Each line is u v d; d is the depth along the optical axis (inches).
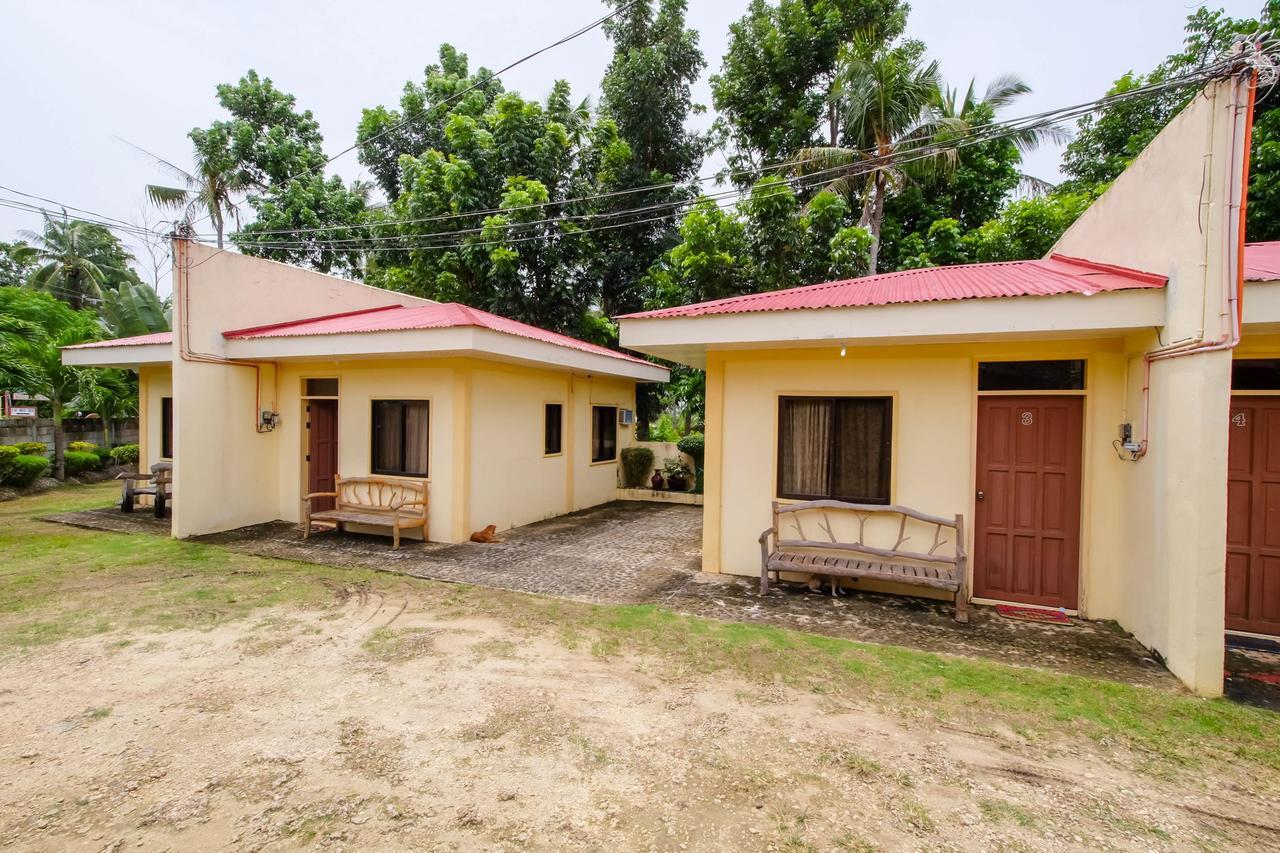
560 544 318.7
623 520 398.6
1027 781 111.5
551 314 567.5
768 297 257.4
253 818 99.4
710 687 149.4
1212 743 124.5
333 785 108.7
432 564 273.1
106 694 143.7
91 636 180.9
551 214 560.4
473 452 323.0
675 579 250.7
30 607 207.5
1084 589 202.4
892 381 227.3
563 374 417.4
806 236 460.8
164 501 394.9
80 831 95.7
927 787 109.3
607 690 147.7
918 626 194.7
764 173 569.6
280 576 249.8
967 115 537.0
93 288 907.4
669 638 181.8
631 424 526.0
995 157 542.6
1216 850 94.0
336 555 288.2
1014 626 194.5
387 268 685.9
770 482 249.0
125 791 106.2
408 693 145.6
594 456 467.5
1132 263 193.5
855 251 434.0
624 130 618.2
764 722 132.5
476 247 528.7
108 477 570.3
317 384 362.6
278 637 181.8
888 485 228.7
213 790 106.9
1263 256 209.8
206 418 332.5
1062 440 208.7
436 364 319.9
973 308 187.6
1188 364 152.1
